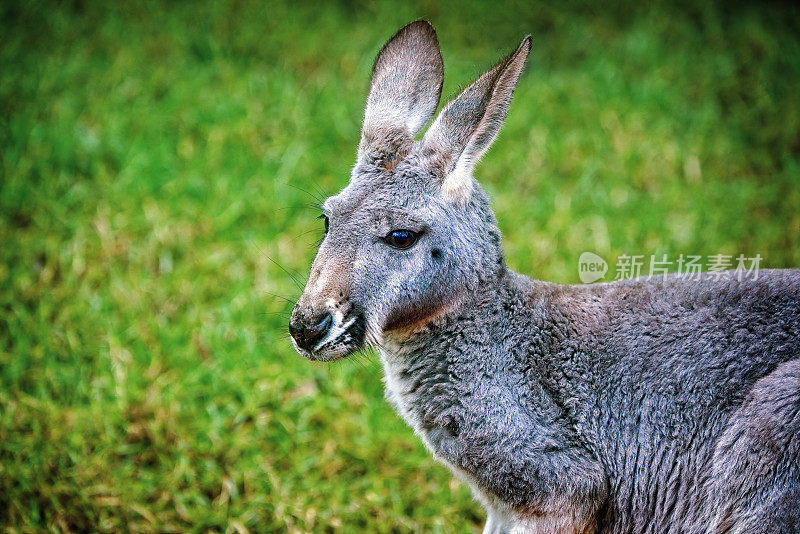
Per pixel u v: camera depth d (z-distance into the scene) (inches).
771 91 977.5
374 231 471.5
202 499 629.3
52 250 800.3
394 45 533.0
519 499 479.8
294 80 1004.6
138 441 670.5
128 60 1013.8
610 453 481.1
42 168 877.8
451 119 476.7
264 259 796.0
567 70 1022.4
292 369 709.3
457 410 487.2
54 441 655.1
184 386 691.4
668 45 1050.1
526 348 487.8
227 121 935.0
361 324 471.5
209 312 751.7
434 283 478.9
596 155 904.9
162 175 875.4
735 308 479.8
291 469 655.1
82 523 619.5
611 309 494.3
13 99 965.2
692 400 471.8
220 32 1066.7
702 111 948.0
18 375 698.2
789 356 466.3
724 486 460.8
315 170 890.1
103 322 740.7
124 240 819.4
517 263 775.1
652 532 486.0
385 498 637.9
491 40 1064.2
